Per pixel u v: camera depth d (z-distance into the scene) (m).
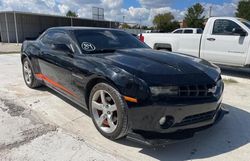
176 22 60.69
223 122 3.66
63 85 3.89
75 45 3.68
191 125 2.74
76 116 3.75
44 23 35.84
